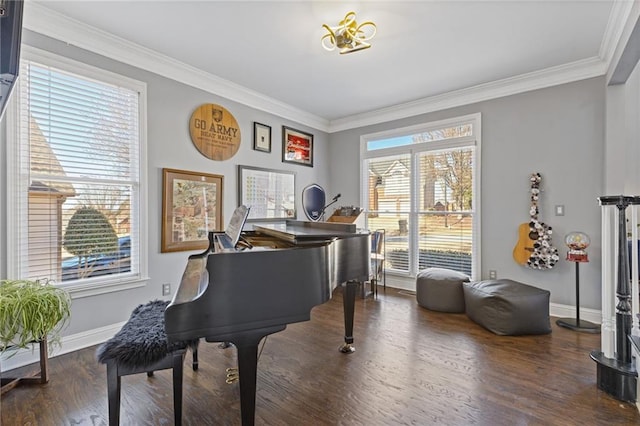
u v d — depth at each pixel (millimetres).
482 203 3820
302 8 2303
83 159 2611
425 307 3625
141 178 2938
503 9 2303
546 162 3381
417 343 2678
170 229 3154
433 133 4242
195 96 3398
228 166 3756
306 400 1881
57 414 1746
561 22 2457
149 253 3000
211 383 2066
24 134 2301
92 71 2613
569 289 3266
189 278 2010
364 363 2332
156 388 2006
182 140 3279
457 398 1890
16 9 929
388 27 2537
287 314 1554
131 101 2904
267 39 2725
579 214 3197
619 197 1927
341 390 1984
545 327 2836
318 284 1662
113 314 2760
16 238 2248
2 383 1996
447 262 4133
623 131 2889
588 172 3145
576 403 1827
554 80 3303
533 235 3398
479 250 3830
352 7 2287
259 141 4137
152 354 1503
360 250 2445
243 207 2438
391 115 4582
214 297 1405
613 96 2912
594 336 2795
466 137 3939
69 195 2539
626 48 2344
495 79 3541
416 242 4422
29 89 2322
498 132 3691
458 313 3432
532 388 1985
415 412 1762
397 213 4613
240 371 1462
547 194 3379
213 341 1404
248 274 1470
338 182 5234
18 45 945
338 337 2820
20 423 1673
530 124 3473
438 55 2986
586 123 3146
